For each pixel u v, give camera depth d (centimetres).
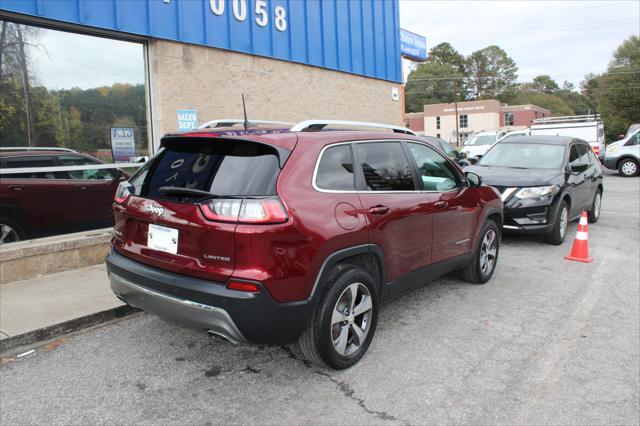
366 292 380
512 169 848
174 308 325
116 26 696
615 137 6825
